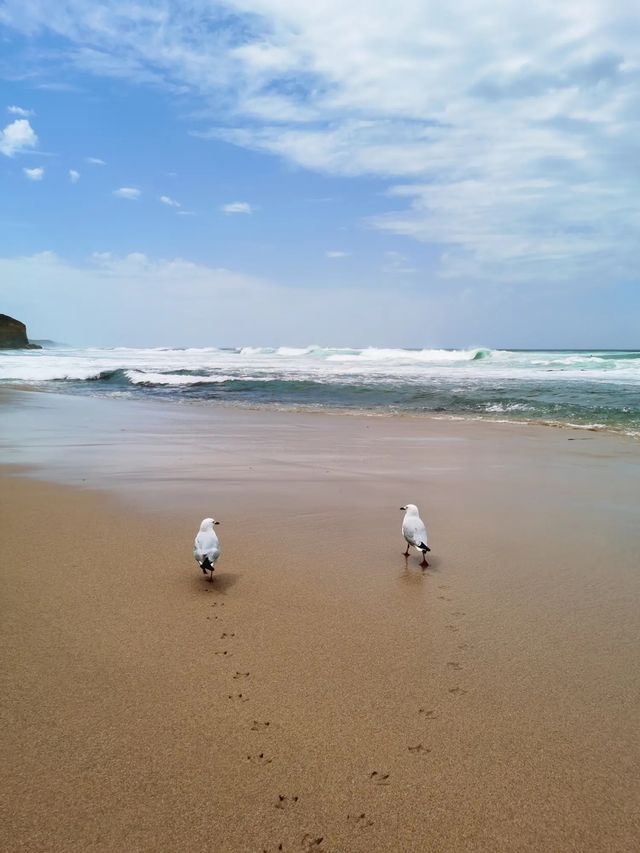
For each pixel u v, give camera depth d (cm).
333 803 297
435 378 3058
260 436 1484
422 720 363
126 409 2058
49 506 810
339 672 415
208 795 300
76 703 371
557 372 3303
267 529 732
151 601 522
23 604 510
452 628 483
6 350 10762
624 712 373
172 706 371
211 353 7706
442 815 292
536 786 311
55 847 267
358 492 924
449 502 877
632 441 1435
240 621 488
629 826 286
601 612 514
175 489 919
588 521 785
